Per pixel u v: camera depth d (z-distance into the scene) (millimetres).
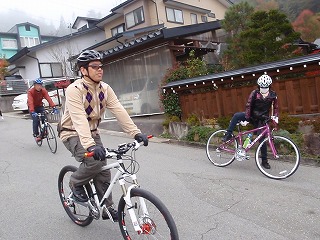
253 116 4957
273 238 2922
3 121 13508
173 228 2271
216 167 5363
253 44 11008
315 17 22250
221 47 14836
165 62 9984
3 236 3205
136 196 2510
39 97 7340
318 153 5234
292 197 3855
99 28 22891
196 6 21750
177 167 5430
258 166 4832
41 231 3287
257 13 11328
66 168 3443
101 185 2957
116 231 3191
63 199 3566
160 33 9398
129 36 15367
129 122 2822
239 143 5223
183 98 8250
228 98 7285
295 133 5781
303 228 3086
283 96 6418
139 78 10805
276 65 6293
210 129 7016
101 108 2859
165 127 8305
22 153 7164
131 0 19094
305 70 5902
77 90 2643
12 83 20250
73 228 3320
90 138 2541
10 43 31641
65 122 2936
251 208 3598
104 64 11828
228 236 2996
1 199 4250
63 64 22297
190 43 11289
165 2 18859
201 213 3533
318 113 6008
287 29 10820
